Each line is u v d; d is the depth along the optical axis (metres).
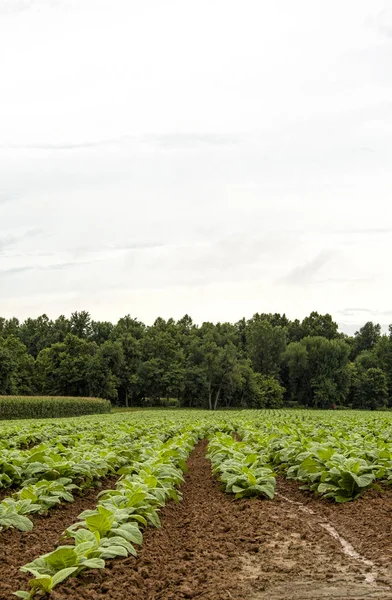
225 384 107.25
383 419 35.19
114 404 111.94
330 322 154.25
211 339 113.94
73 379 99.00
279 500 10.59
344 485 10.12
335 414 55.41
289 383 125.69
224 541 7.61
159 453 12.62
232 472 11.43
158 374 106.88
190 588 5.70
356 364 126.19
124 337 111.12
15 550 7.18
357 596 5.45
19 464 11.27
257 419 37.53
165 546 7.51
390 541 7.36
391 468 11.12
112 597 5.44
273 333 126.00
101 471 11.96
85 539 6.12
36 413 59.84
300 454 12.09
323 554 6.90
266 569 6.33
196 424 27.81
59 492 9.61
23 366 103.38
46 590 5.28
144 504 8.09
